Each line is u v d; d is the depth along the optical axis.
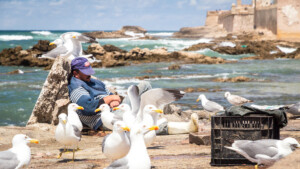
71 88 8.46
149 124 5.88
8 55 41.53
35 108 9.28
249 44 68.19
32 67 37.09
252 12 99.88
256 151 4.60
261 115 5.26
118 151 5.03
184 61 43.16
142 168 4.21
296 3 80.00
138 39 102.06
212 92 20.95
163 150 6.52
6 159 4.42
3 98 17.69
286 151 4.50
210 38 105.94
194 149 6.50
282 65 39.34
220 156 5.26
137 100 6.18
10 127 8.72
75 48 9.63
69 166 5.48
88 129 8.70
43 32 114.12
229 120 5.26
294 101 17.77
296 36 79.94
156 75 29.59
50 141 7.85
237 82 25.44
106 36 105.69
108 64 37.16
